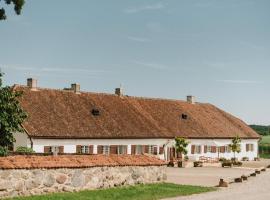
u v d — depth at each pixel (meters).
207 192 24.38
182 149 55.34
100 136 50.62
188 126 64.50
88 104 55.72
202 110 72.94
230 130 70.94
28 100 50.22
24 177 19.55
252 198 22.48
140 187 24.06
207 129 66.69
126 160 24.59
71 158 22.09
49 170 20.61
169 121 62.97
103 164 23.03
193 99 73.75
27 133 44.84
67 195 20.19
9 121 24.70
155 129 58.34
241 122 77.56
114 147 52.47
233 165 57.50
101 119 53.97
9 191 18.94
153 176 26.20
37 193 20.05
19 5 25.95
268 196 23.55
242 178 34.22
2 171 18.69
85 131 50.06
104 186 23.11
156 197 21.25
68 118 50.75
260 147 94.38
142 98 65.62
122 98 62.12
